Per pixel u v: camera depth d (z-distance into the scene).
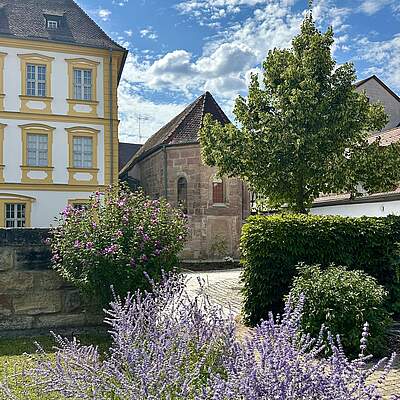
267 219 8.43
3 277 6.32
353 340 6.04
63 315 6.54
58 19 23.25
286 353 2.79
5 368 4.52
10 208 21.66
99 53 23.16
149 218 6.80
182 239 6.98
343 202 18.73
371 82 28.58
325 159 13.56
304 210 13.95
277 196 14.16
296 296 6.47
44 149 22.23
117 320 4.05
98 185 22.75
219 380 2.65
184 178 23.38
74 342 4.30
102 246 6.19
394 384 4.88
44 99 22.22
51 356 5.07
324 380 2.61
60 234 6.43
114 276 6.12
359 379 2.65
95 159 22.84
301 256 8.27
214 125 14.86
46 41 22.22
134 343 3.43
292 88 13.73
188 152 23.27
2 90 21.70
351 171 13.91
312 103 13.23
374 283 6.95
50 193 22.08
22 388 3.75
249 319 8.10
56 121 22.38
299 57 14.61
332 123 13.40
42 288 6.48
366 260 8.55
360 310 6.13
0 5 23.19
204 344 3.52
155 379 2.84
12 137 21.73
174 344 3.43
